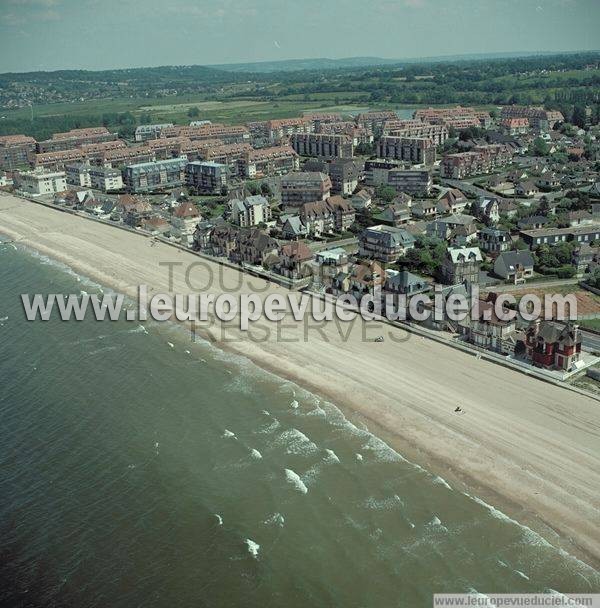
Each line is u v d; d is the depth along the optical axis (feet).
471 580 239.09
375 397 361.71
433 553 252.21
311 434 331.36
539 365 378.32
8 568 246.68
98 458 313.53
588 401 343.67
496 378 373.61
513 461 301.22
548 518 266.98
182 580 241.76
